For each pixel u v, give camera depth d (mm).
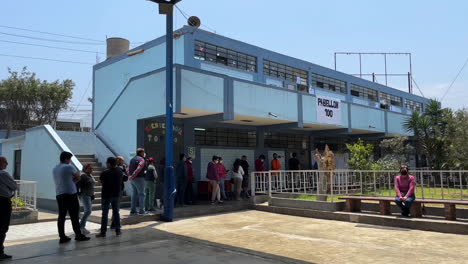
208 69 16594
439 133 18734
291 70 21594
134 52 17719
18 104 28453
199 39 16375
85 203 8555
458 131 14281
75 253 6980
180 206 12531
